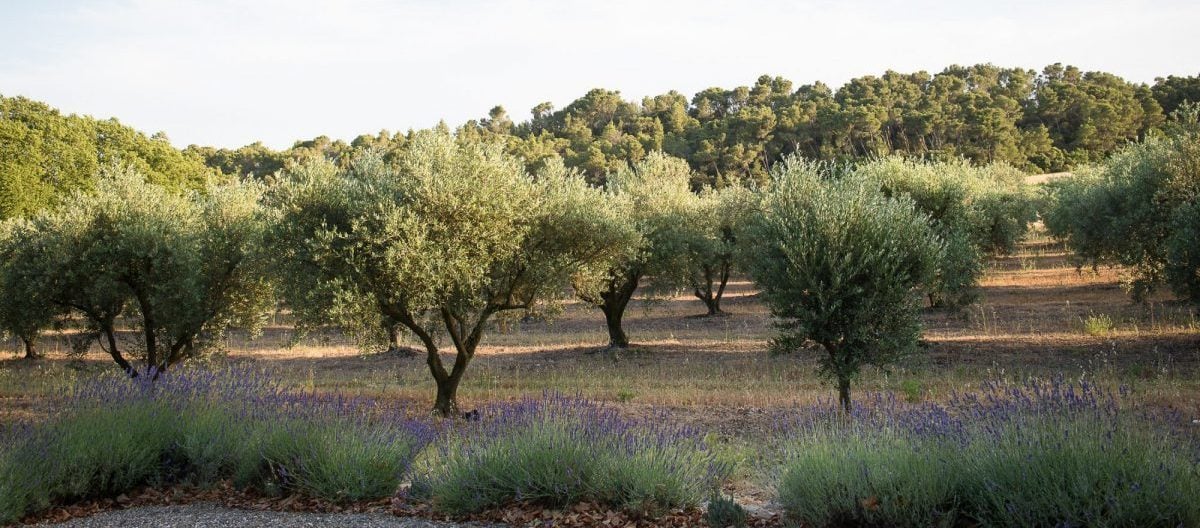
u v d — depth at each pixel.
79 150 43.81
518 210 15.85
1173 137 23.45
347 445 8.48
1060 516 5.65
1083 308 30.11
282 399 9.89
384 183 15.20
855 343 13.66
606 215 17.08
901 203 14.48
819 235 13.61
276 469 8.63
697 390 18.28
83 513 7.98
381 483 8.27
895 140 132.75
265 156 112.75
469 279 14.81
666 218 29.20
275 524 7.28
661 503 7.43
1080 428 6.21
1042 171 104.81
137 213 19.52
